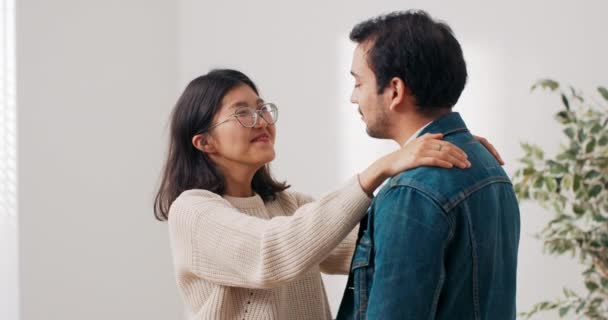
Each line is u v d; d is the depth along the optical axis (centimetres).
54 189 350
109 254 372
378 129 142
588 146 224
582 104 260
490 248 131
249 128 168
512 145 280
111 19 374
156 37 396
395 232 123
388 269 123
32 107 342
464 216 125
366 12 326
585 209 231
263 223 149
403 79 135
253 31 376
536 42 272
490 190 133
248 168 174
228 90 169
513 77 280
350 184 140
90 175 364
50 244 349
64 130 354
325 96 345
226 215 155
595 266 238
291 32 359
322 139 347
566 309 240
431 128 137
